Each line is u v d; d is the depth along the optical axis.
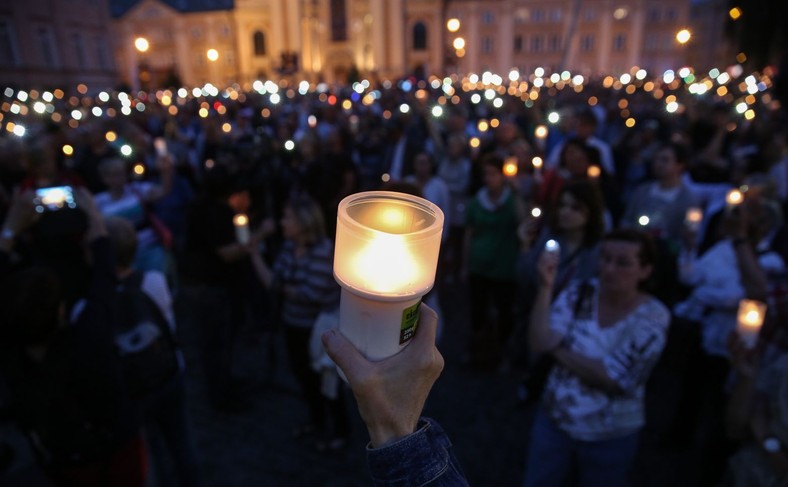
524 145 4.87
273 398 3.75
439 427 0.72
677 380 3.86
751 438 1.75
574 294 2.07
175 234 5.59
